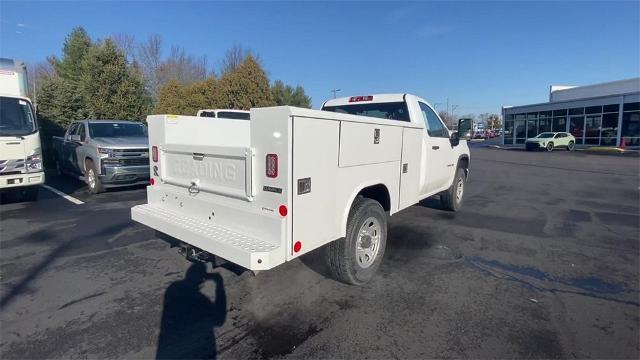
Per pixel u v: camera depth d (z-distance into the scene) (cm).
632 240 570
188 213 378
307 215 308
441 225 644
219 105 2698
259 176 303
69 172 1134
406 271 435
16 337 296
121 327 312
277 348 284
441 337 299
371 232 401
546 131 3566
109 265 447
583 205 844
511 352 281
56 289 382
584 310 348
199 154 358
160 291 379
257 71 2766
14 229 596
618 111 2867
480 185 1170
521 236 584
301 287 389
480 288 391
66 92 1691
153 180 424
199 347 285
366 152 375
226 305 350
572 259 484
